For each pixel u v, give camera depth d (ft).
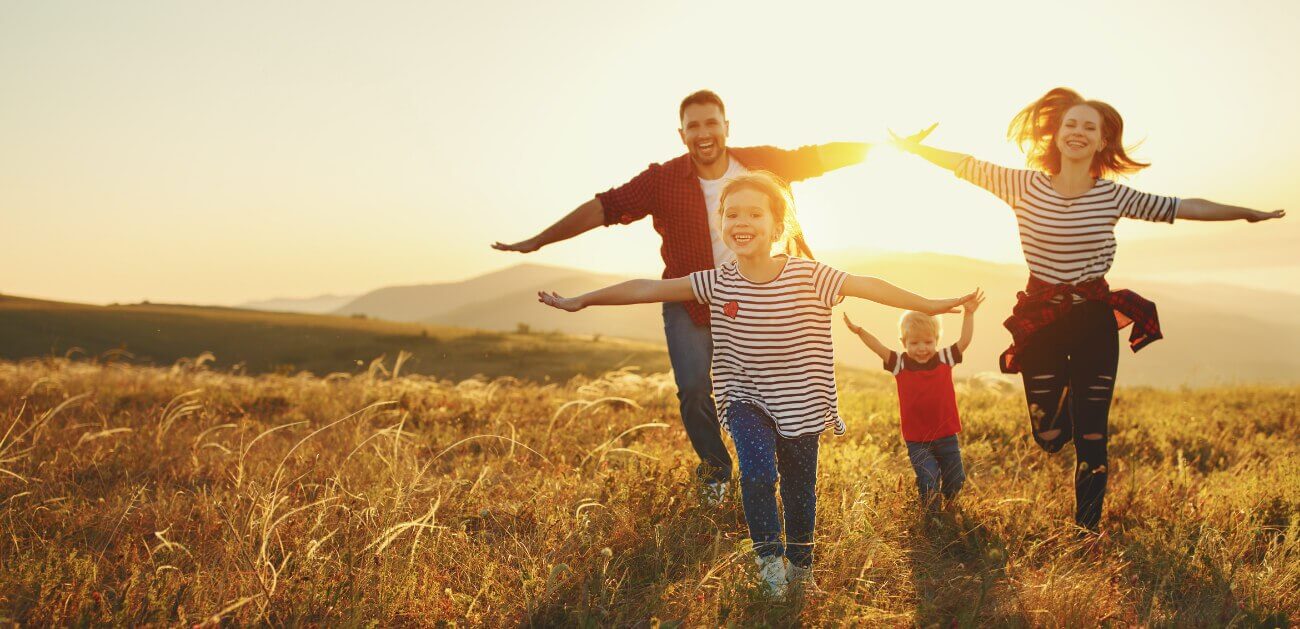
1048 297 15.24
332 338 208.33
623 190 17.69
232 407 28.25
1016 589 11.76
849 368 93.25
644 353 171.42
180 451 19.84
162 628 9.95
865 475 16.35
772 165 17.40
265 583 11.21
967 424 24.97
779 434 12.82
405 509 14.21
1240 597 12.01
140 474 17.98
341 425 23.65
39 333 207.51
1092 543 13.87
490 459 19.57
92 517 14.62
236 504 14.57
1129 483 17.56
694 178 17.31
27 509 14.39
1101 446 15.02
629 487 15.42
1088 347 15.20
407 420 25.57
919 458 16.71
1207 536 13.53
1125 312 15.08
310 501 15.69
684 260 17.67
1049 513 15.52
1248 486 16.99
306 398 31.27
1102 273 15.16
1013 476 18.79
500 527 14.66
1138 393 41.57
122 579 11.85
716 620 10.60
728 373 13.28
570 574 11.73
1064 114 14.99
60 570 11.39
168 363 183.93
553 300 13.44
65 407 26.48
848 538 13.07
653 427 24.16
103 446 19.81
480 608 11.23
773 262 13.10
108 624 10.00
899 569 12.82
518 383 38.17
